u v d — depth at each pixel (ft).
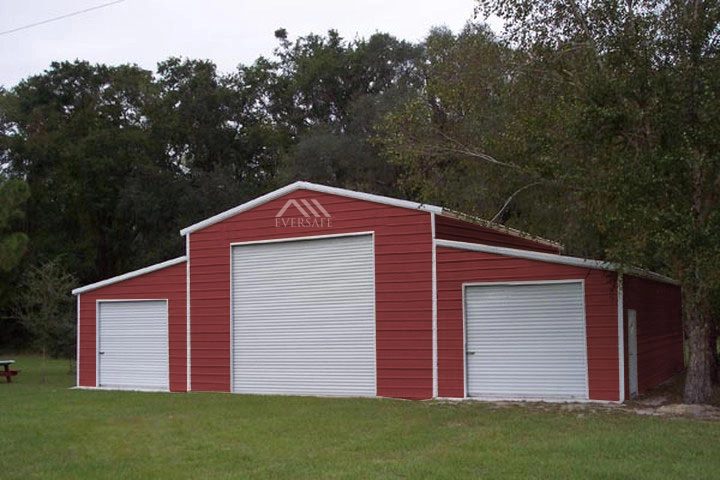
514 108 51.34
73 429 41.70
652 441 33.99
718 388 55.88
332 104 158.30
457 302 52.80
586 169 43.42
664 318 65.82
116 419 45.52
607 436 35.37
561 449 32.55
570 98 44.88
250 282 61.52
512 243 66.80
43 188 140.56
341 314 57.26
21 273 126.11
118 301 68.08
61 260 138.82
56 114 145.38
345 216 57.57
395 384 54.49
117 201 144.87
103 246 153.17
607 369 48.14
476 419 41.83
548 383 49.75
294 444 35.58
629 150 42.68
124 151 142.82
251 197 142.31
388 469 29.40
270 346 60.13
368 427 40.06
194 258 64.28
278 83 158.92
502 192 54.13
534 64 49.96
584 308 48.98
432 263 53.88
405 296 54.65
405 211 55.21
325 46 160.56
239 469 30.45
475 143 54.49
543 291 50.31
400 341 54.54
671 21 43.01
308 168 130.00
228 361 61.82
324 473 29.07
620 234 42.42
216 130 149.48
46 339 86.63
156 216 138.21
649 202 40.70
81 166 138.92
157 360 65.67
